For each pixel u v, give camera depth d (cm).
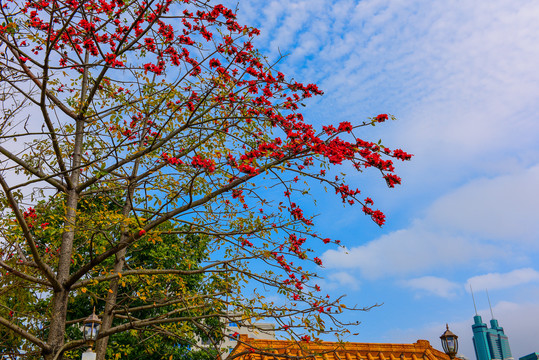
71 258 852
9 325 687
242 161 710
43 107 727
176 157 819
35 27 841
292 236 844
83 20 745
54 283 745
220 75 773
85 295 1232
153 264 1335
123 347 1233
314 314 814
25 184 650
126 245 746
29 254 930
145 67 816
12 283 816
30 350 863
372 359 1147
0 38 710
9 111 734
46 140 880
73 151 909
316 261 853
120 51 806
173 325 962
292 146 700
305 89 797
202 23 788
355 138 688
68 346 737
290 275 863
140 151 801
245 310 825
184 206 748
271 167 714
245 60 791
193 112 752
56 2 713
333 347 1157
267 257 831
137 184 809
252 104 787
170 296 1001
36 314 845
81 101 886
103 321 941
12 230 808
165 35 817
